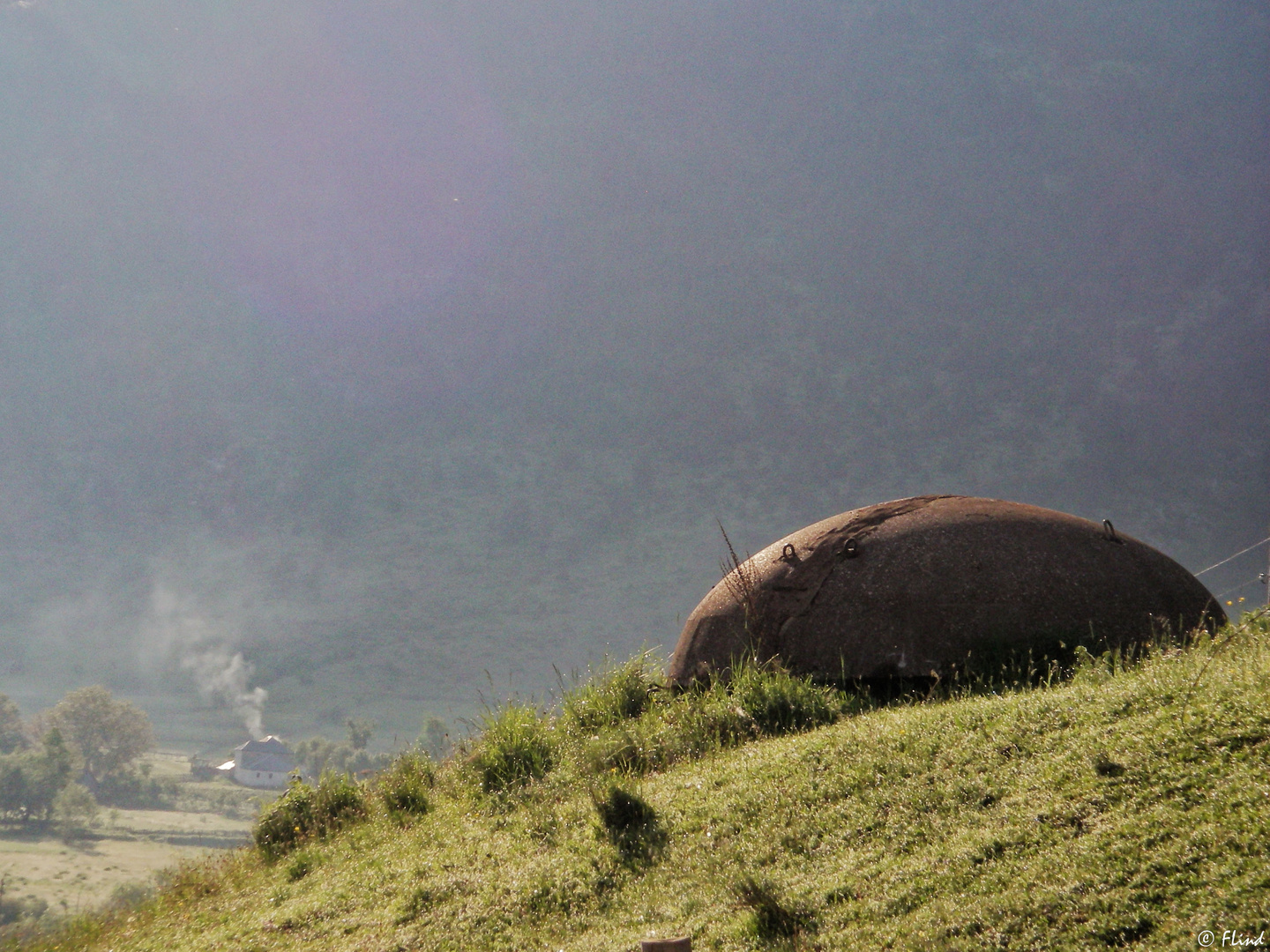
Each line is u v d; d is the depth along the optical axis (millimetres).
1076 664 6359
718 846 4453
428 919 4742
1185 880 2955
